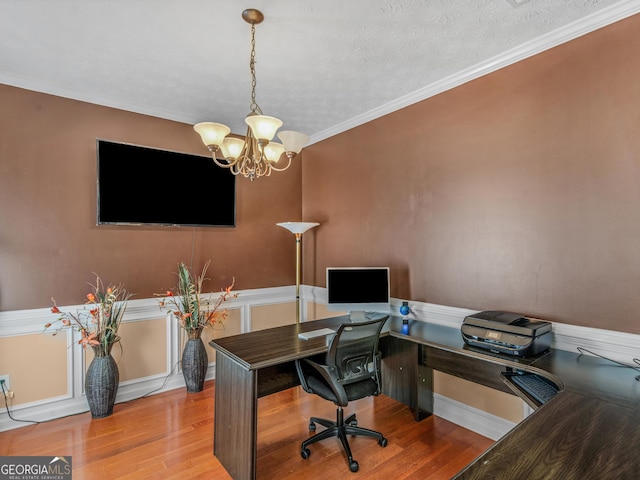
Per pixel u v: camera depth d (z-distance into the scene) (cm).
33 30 198
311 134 388
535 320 208
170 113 322
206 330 344
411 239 293
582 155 198
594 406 134
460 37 209
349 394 216
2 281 252
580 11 187
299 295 376
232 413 204
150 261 315
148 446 232
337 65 240
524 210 223
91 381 263
